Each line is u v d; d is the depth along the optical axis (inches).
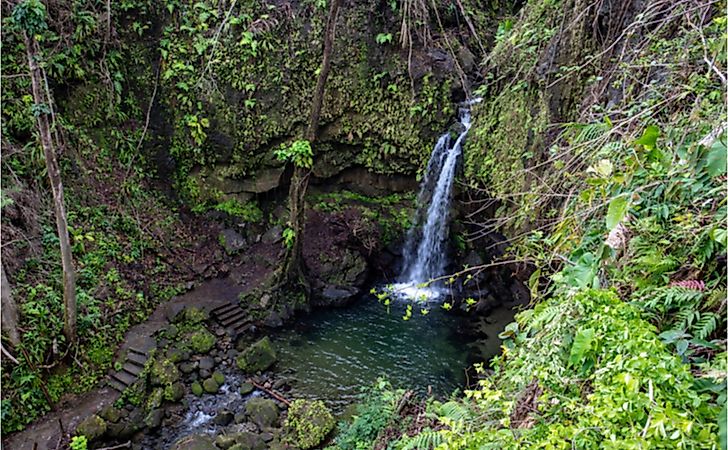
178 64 356.2
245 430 230.2
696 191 82.2
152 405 238.7
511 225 224.4
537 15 226.7
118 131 352.2
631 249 88.0
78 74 323.6
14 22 205.6
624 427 56.6
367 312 338.6
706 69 110.3
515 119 248.1
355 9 353.1
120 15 345.7
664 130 101.0
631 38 159.9
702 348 71.7
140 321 292.2
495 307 338.6
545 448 63.7
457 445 76.0
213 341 287.4
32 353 229.1
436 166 354.9
